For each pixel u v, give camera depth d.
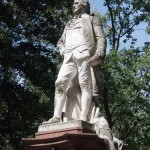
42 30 21.30
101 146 9.02
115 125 26.48
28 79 20.53
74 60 9.84
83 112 9.48
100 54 9.70
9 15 20.00
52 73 20.80
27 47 20.75
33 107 19.73
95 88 9.72
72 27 10.31
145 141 25.39
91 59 9.70
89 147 8.80
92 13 10.48
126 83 24.00
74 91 9.81
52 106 20.47
